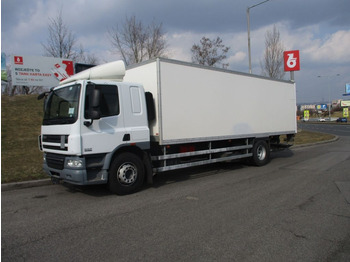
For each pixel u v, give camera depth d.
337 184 7.43
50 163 6.52
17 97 20.00
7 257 3.56
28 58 20.44
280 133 11.58
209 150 8.55
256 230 4.39
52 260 3.49
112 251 3.71
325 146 18.31
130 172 6.61
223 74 8.90
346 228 4.48
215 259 3.49
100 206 5.67
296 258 3.53
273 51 23.56
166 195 6.48
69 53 23.22
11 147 11.59
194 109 7.92
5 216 5.10
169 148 7.71
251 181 7.94
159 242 3.97
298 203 5.80
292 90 12.37
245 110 9.79
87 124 5.91
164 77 7.15
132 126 6.66
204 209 5.43
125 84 6.63
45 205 5.77
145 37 20.58
